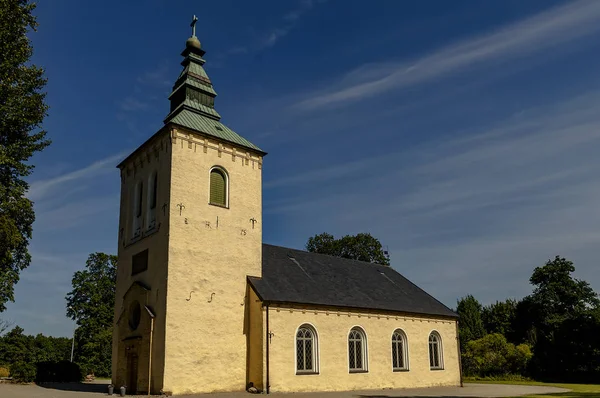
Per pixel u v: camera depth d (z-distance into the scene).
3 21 27.34
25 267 29.70
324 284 35.81
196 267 28.64
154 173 31.27
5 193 27.30
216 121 33.91
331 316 32.94
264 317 29.30
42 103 29.47
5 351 76.69
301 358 30.78
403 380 36.22
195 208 29.45
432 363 39.41
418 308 39.72
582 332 52.06
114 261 69.25
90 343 62.62
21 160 28.81
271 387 28.42
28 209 28.28
